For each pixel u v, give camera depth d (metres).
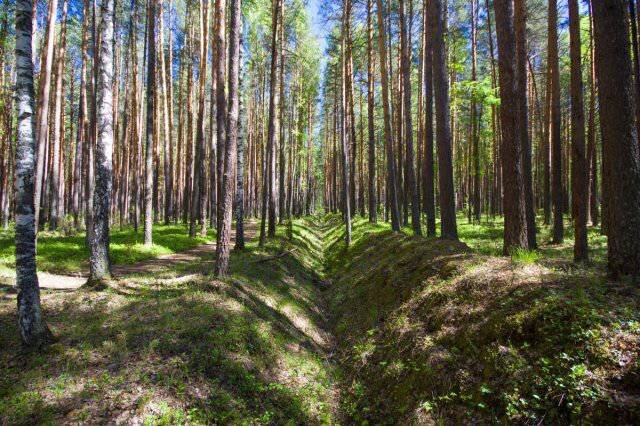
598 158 33.97
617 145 5.76
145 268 14.10
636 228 5.63
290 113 39.28
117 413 4.71
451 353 5.86
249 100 42.06
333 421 6.08
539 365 4.64
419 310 7.57
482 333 5.71
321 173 80.06
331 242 25.59
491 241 17.42
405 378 6.08
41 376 5.32
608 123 5.89
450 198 12.02
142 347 6.14
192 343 6.39
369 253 15.20
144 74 31.55
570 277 6.07
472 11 23.16
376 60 29.78
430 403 5.25
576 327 4.71
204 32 23.95
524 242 9.04
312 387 6.76
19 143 6.00
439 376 5.54
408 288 8.73
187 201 30.23
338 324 10.22
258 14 21.55
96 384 5.18
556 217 15.73
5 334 6.51
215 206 27.83
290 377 6.82
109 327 6.84
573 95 11.37
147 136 18.17
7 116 27.58
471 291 6.85
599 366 4.19
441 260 8.90
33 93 6.21
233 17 10.36
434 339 6.43
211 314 7.40
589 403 3.91
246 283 10.04
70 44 28.75
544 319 5.12
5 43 24.16
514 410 4.32
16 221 6.05
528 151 13.67
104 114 9.50
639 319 4.52
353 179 33.69
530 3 22.09
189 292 8.56
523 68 13.31
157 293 8.99
